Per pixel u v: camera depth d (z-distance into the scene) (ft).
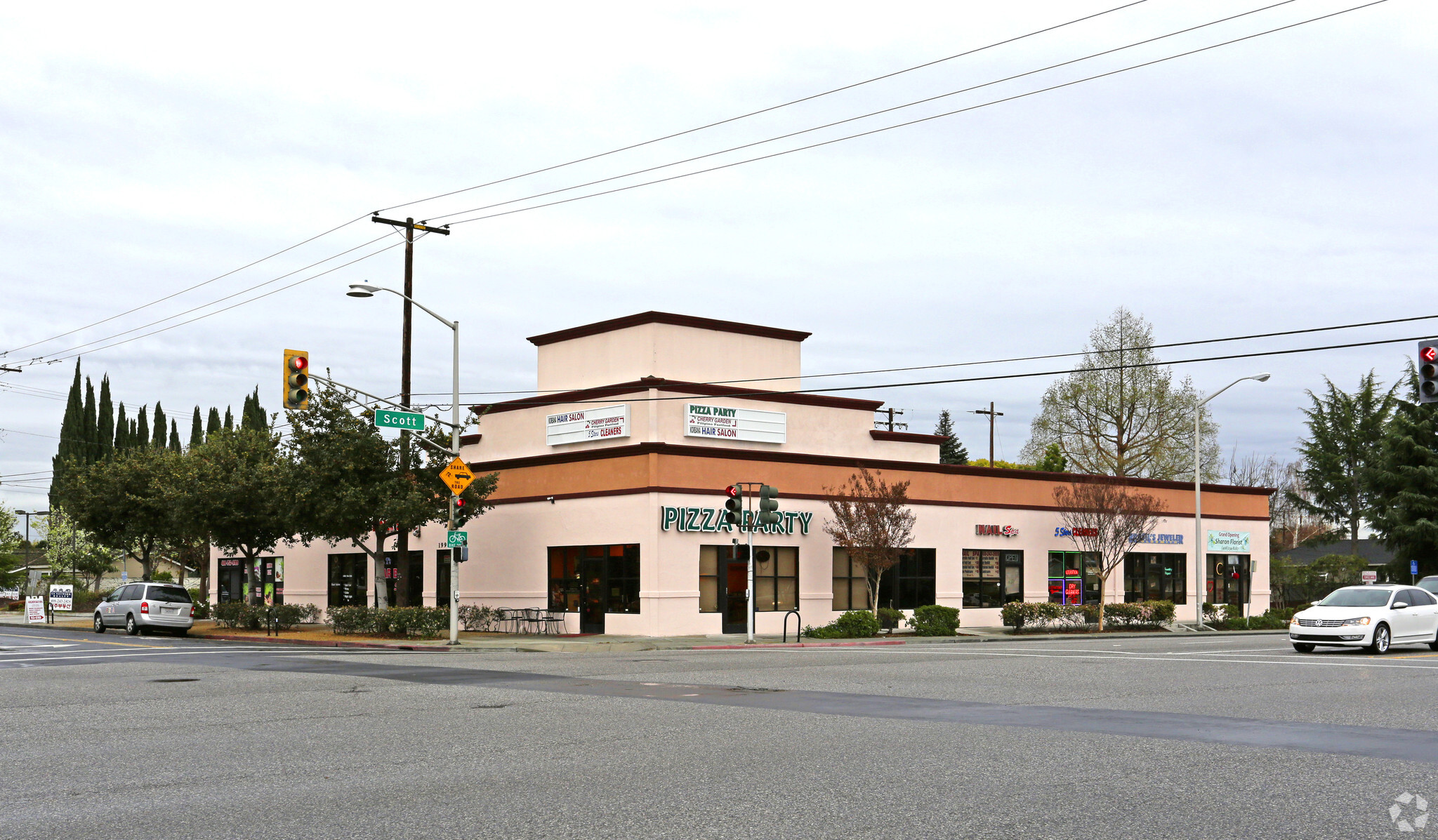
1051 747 39.63
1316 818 28.22
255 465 147.84
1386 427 231.09
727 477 120.37
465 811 29.22
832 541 128.47
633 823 27.73
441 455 124.57
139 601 130.82
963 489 140.26
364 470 120.67
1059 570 148.46
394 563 147.43
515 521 131.13
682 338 130.52
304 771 35.22
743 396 128.77
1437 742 40.68
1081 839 26.04
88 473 167.53
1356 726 45.14
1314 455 281.74
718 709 51.06
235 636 124.06
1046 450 217.56
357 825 27.73
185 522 141.18
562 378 139.13
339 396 122.83
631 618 115.85
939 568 136.87
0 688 62.69
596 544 120.98
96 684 65.46
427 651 100.32
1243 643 111.96
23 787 32.78
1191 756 37.45
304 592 161.48
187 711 51.19
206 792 31.96
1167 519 159.84
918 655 90.79
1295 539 329.72
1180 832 26.76
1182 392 204.23
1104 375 204.64
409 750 39.14
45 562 305.12
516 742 41.01
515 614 128.26
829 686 62.28
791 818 28.30
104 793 31.86
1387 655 89.25
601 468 121.19
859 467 131.23
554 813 28.86
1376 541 252.62
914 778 33.55
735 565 120.57
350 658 88.84
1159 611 145.48
